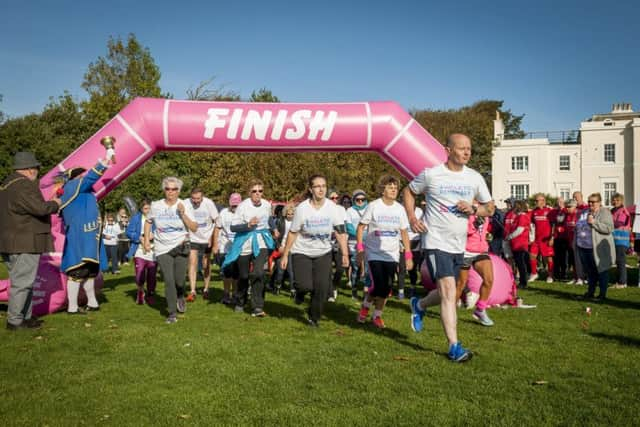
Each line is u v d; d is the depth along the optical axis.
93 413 3.43
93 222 6.94
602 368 4.37
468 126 44.03
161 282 11.34
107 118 30.53
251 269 7.32
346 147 8.09
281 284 10.09
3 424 3.24
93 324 6.42
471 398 3.65
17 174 6.03
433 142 8.09
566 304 7.87
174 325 6.33
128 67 31.56
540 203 11.23
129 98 31.33
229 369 4.40
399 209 6.30
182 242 6.72
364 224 6.29
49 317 6.90
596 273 8.45
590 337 5.55
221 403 3.59
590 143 41.88
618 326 6.17
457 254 4.82
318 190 6.03
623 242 9.95
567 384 3.94
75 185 6.78
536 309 7.41
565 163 42.62
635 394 3.72
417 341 5.40
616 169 41.16
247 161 28.03
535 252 11.27
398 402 3.57
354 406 3.53
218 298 8.86
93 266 7.07
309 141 7.92
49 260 7.41
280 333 5.86
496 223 9.71
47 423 3.27
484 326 6.21
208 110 7.81
